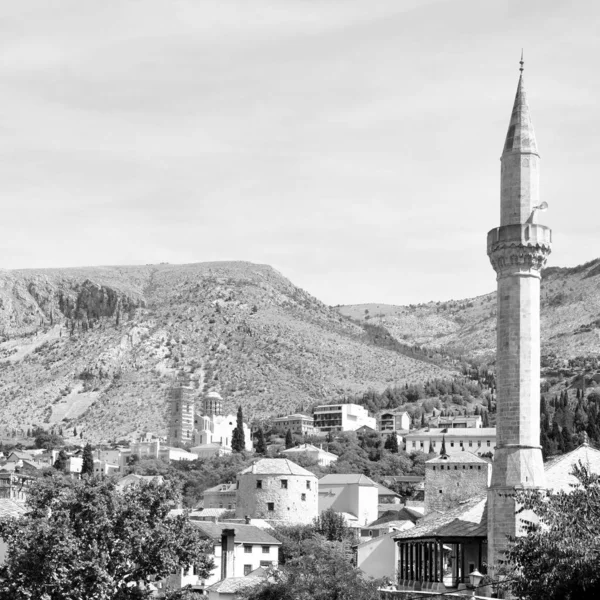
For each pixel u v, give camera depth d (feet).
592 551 246.68
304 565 333.01
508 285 374.02
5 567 297.12
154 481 338.13
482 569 391.86
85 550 299.17
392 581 421.18
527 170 379.76
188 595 320.50
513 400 367.86
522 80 392.27
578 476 273.33
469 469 642.22
